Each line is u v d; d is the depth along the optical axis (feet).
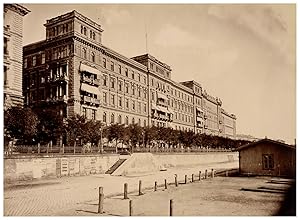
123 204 71.00
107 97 203.41
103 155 137.59
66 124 150.30
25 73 196.95
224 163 231.91
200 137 234.99
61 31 182.70
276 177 123.54
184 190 93.91
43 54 190.29
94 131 155.02
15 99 138.72
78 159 123.65
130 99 227.40
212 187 100.22
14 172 97.19
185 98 290.76
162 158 178.50
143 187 98.78
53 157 111.96
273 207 68.69
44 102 181.37
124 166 137.80
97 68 194.80
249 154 132.26
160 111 252.62
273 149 126.00
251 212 64.23
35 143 135.95
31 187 89.76
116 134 174.29
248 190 92.94
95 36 194.80
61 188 89.76
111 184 102.01
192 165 204.74
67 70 177.88
